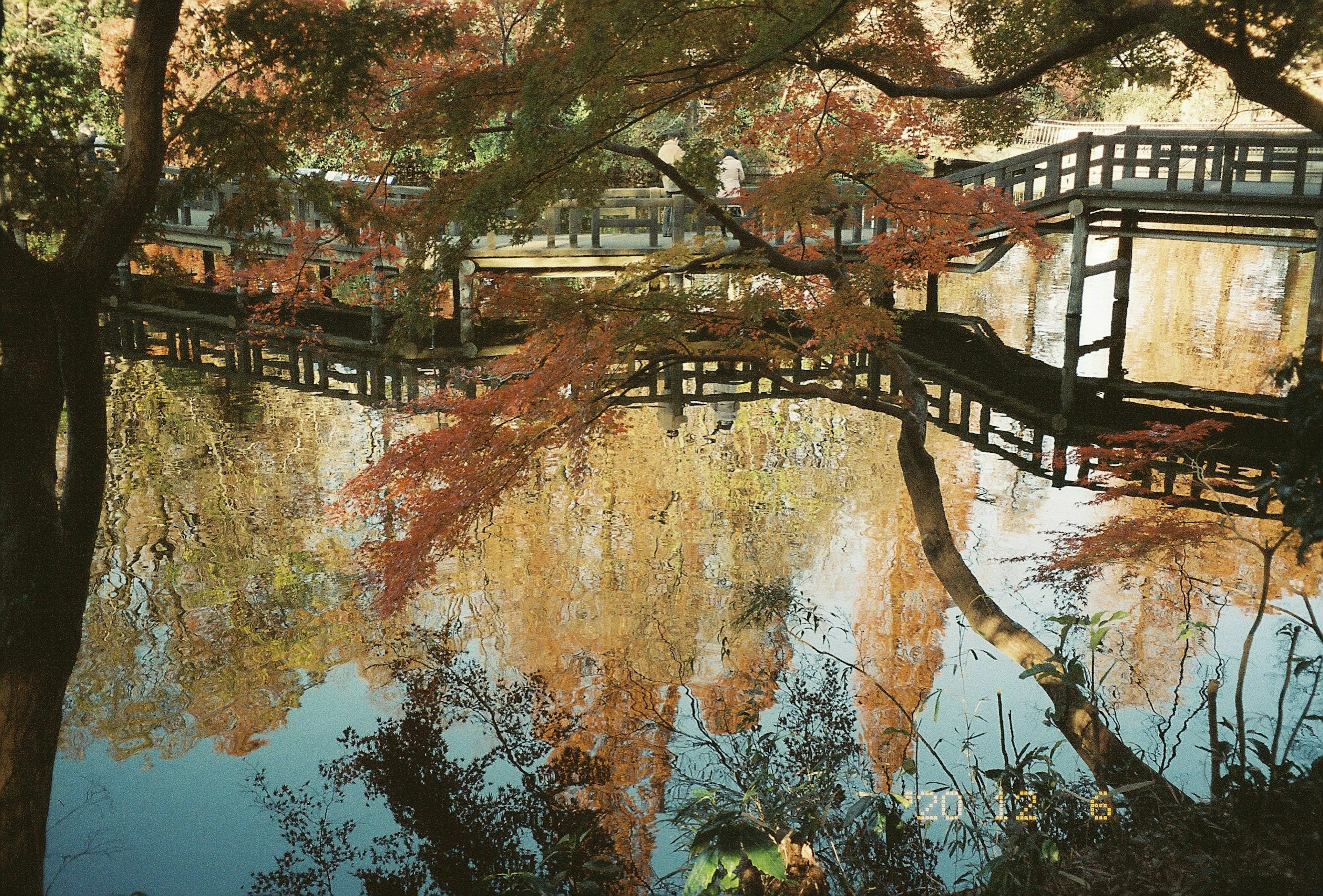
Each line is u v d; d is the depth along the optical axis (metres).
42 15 10.88
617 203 15.73
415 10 11.65
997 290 24.36
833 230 15.54
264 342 17.95
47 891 6.50
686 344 9.38
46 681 5.92
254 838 7.01
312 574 10.91
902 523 12.27
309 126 8.44
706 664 9.30
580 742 8.16
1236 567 10.54
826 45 7.95
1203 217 14.29
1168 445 10.96
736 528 12.20
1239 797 4.73
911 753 7.62
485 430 8.83
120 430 15.00
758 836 4.49
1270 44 5.81
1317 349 12.73
